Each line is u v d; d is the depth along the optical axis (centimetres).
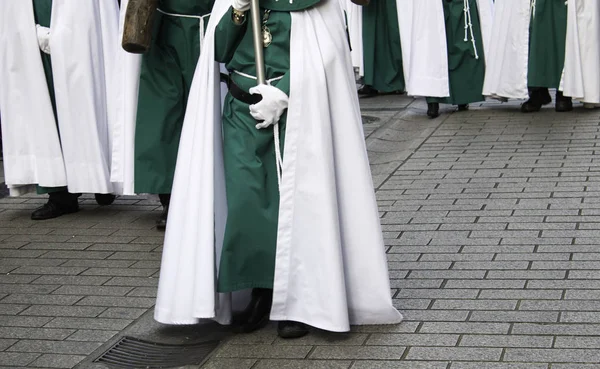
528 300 479
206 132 443
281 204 436
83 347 471
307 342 448
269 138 438
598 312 457
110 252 618
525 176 717
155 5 482
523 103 965
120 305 525
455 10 957
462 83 968
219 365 432
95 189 686
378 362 421
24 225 691
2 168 876
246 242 439
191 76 620
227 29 440
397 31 1073
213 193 440
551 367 401
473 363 412
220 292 440
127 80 624
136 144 623
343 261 449
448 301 486
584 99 914
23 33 678
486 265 535
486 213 634
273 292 443
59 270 588
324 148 432
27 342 480
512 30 933
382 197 694
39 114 684
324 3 445
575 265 525
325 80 434
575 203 640
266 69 438
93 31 676
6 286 562
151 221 688
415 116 989
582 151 779
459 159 787
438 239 588
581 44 904
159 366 442
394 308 455
